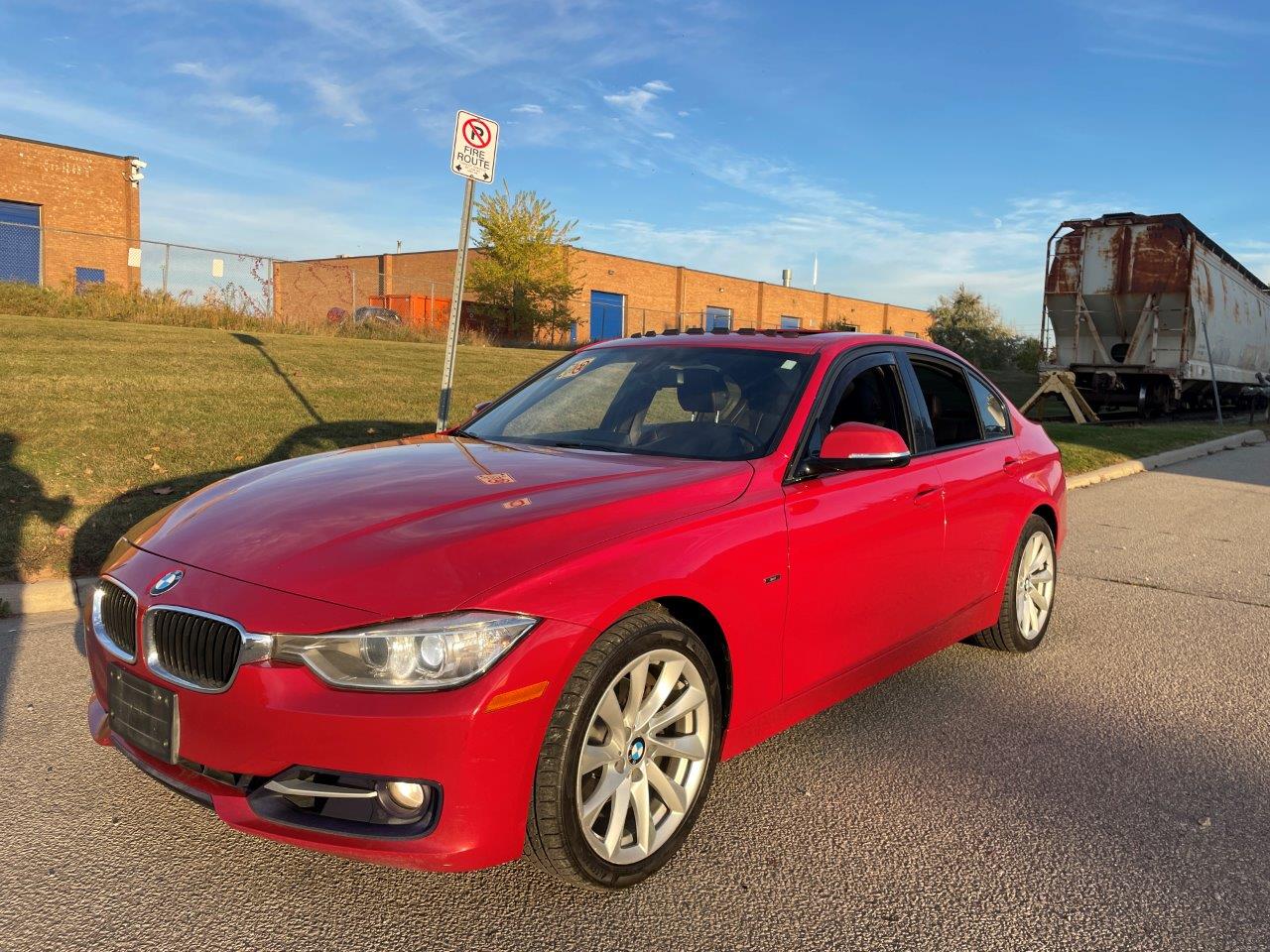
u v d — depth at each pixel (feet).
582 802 8.84
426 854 8.03
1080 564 24.50
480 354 64.34
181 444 28.43
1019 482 15.96
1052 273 72.69
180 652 8.67
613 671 8.85
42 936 8.36
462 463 11.48
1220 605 20.66
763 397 12.48
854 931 8.80
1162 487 39.27
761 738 11.03
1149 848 10.40
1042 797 11.53
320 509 9.82
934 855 10.18
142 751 9.12
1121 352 72.23
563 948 8.43
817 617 11.39
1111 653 17.24
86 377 35.76
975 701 14.70
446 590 8.18
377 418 35.09
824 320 207.92
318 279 98.07
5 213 104.32
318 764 7.98
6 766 11.60
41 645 15.97
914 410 14.08
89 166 109.81
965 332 167.32
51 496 23.04
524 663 8.14
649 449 12.19
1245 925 9.01
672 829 9.69
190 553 9.34
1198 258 69.05
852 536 11.77
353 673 7.95
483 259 129.70
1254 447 57.67
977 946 8.63
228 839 10.09
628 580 8.94
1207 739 13.38
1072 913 9.16
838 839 10.47
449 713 7.89
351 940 8.45
